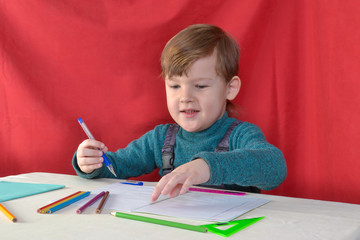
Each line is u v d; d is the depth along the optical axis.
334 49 1.06
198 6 1.21
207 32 0.98
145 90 1.29
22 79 1.40
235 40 1.11
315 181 1.12
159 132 1.12
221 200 0.66
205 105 0.95
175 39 0.98
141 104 1.30
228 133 1.00
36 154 1.41
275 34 1.14
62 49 1.35
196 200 0.65
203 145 1.01
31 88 1.39
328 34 1.06
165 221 0.51
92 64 1.33
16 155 1.43
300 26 1.11
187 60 0.92
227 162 0.66
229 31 1.19
